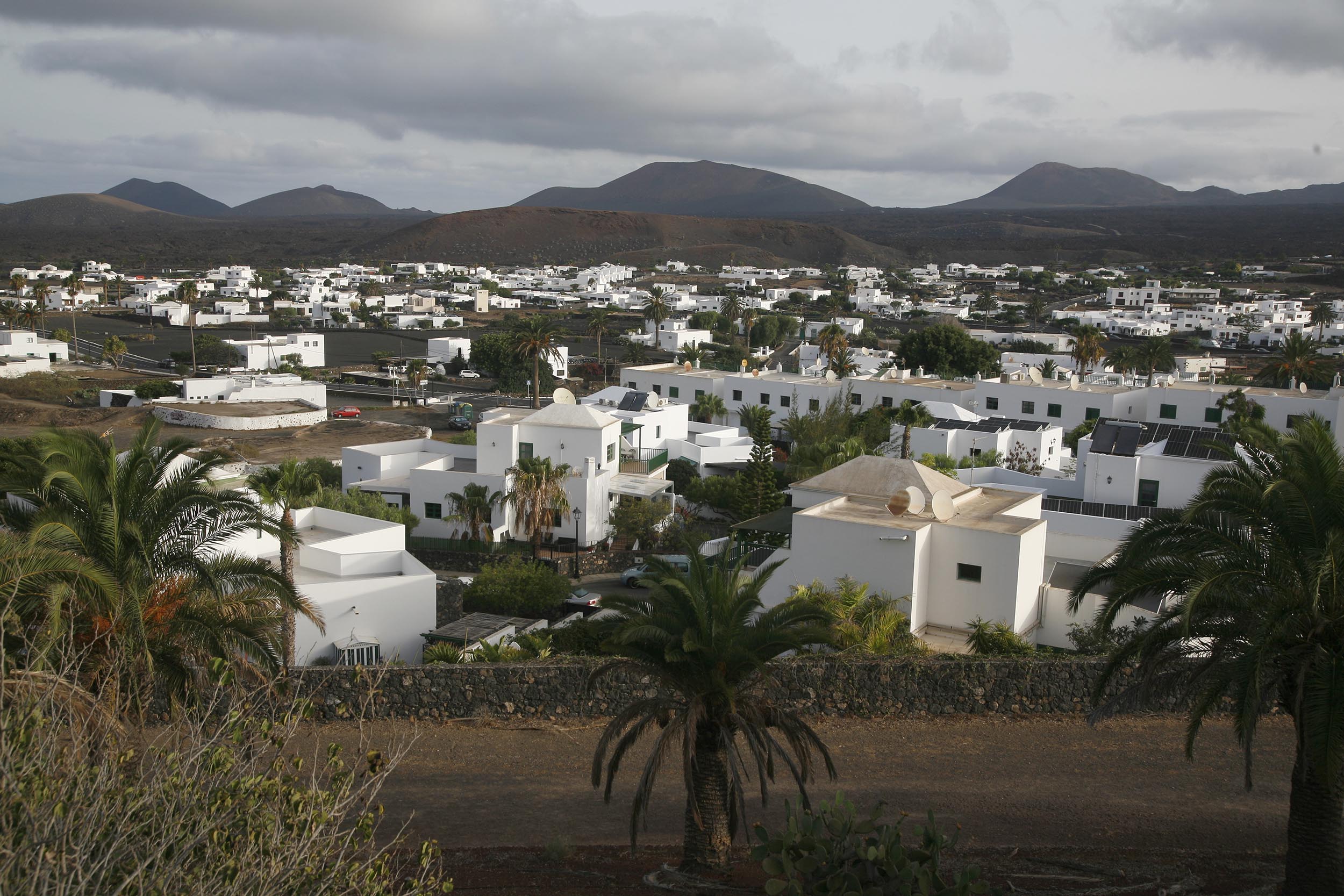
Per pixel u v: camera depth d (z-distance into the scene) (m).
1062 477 63.16
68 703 12.80
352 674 26.06
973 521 34.69
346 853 13.39
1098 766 23.67
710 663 18.33
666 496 61.25
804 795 17.59
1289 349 97.38
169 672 20.25
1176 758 24.09
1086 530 40.94
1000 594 32.62
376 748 24.45
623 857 19.23
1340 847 16.94
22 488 20.66
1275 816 21.27
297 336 160.50
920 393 85.50
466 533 56.41
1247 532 18.03
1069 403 81.56
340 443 99.00
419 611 37.28
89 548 20.34
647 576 19.44
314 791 11.55
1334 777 15.69
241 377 122.75
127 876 9.73
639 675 26.34
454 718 26.34
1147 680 19.16
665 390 96.44
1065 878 17.94
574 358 172.12
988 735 25.47
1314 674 16.28
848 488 39.25
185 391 117.00
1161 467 47.03
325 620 35.25
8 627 17.44
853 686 26.59
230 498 21.98
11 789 9.71
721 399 92.31
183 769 10.77
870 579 33.44
